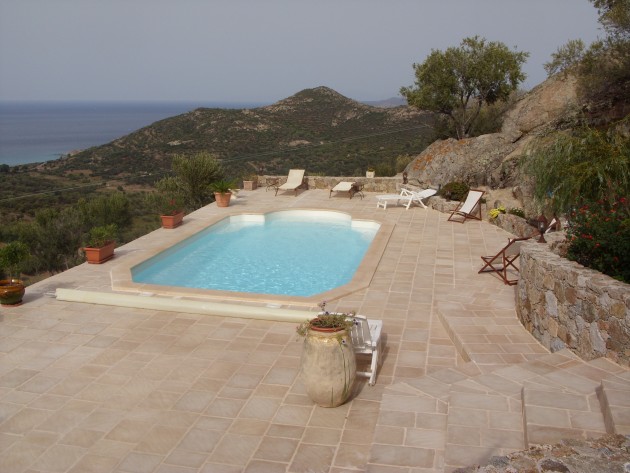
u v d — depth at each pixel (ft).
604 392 12.16
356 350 17.01
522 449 11.29
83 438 14.29
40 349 19.95
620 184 24.91
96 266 31.12
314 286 30.53
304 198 53.06
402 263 31.09
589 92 45.32
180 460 13.26
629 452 9.68
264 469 12.84
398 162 72.49
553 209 27.99
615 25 42.63
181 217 41.98
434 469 11.30
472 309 22.85
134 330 21.66
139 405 15.96
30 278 49.65
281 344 20.22
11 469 13.03
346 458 13.24
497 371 15.15
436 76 58.80
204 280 31.50
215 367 18.38
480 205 42.39
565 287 17.06
